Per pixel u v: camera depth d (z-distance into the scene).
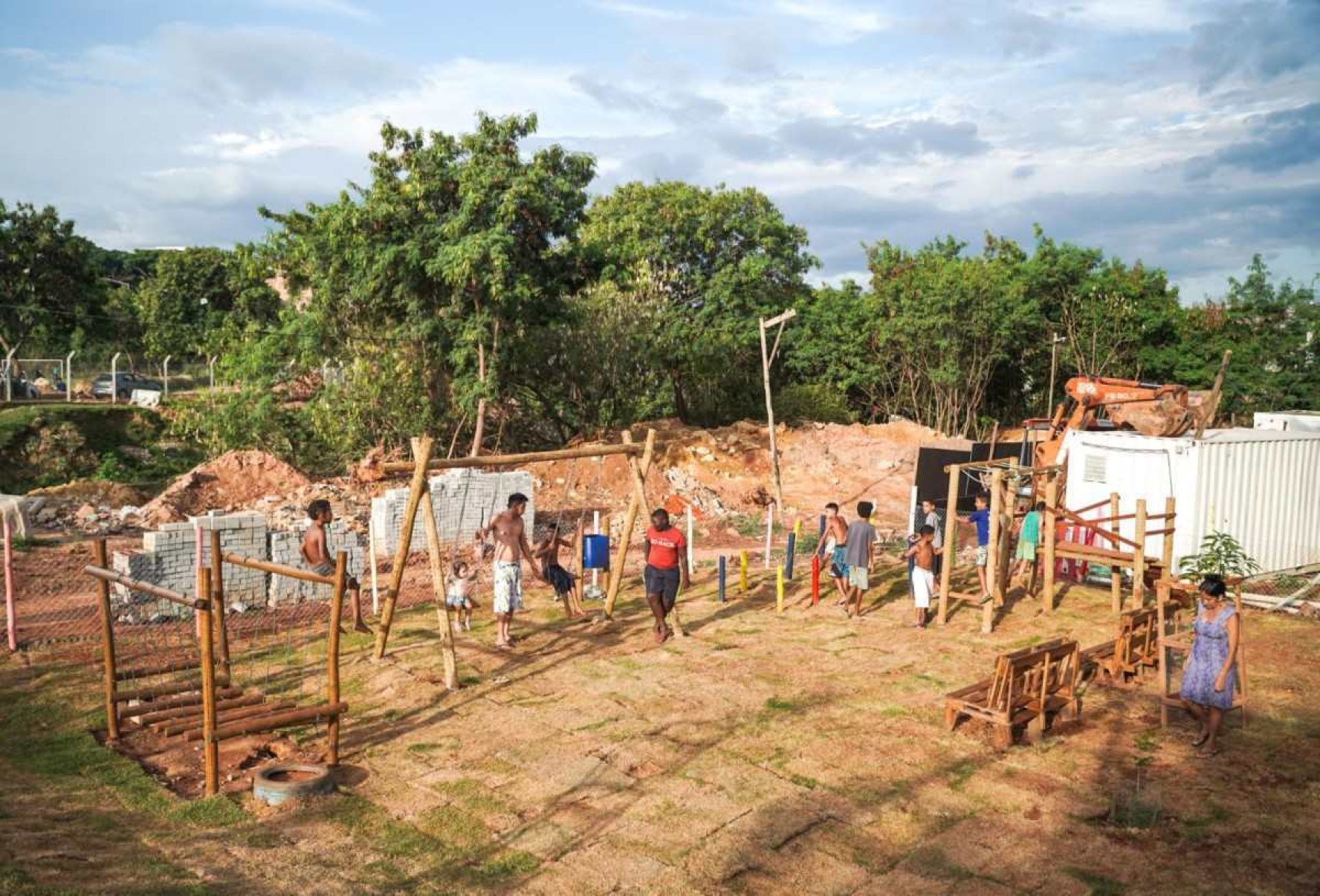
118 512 22.45
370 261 27.52
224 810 8.38
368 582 17.62
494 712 10.86
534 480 29.39
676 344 39.03
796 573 18.78
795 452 33.91
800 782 8.87
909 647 13.20
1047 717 10.23
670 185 43.84
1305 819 8.02
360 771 9.39
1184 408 19.16
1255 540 17.39
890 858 7.49
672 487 29.20
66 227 50.06
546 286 29.12
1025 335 47.62
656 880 7.18
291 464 29.47
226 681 10.95
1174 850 7.52
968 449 25.27
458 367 28.50
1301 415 26.80
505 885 7.11
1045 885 7.03
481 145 27.67
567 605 14.95
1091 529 14.91
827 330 46.97
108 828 7.76
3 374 39.50
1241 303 44.94
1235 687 11.17
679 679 11.85
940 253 49.47
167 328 57.16
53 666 12.26
